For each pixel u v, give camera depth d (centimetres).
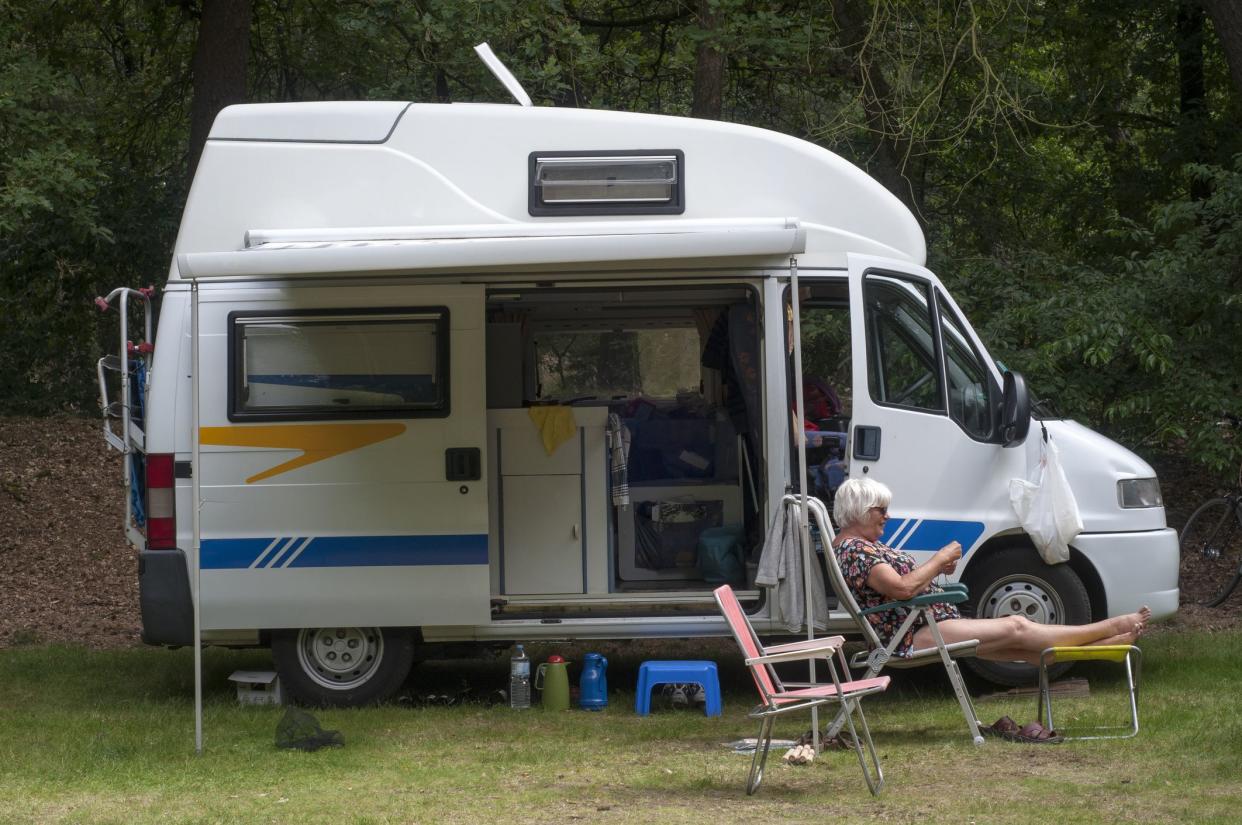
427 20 2094
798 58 2214
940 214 2630
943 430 1267
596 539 1295
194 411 1114
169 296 1252
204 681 1455
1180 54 2727
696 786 984
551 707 1293
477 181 1258
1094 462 1301
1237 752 1029
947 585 1146
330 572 1242
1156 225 1956
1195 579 1886
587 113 1269
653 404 1416
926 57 2288
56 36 2748
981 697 1272
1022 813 880
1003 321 1903
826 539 1109
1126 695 1262
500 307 1396
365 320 1246
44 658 1588
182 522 1244
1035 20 2512
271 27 2948
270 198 1255
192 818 912
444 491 1244
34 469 2595
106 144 3098
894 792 951
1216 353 1906
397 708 1286
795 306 1121
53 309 3173
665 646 1655
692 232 1123
